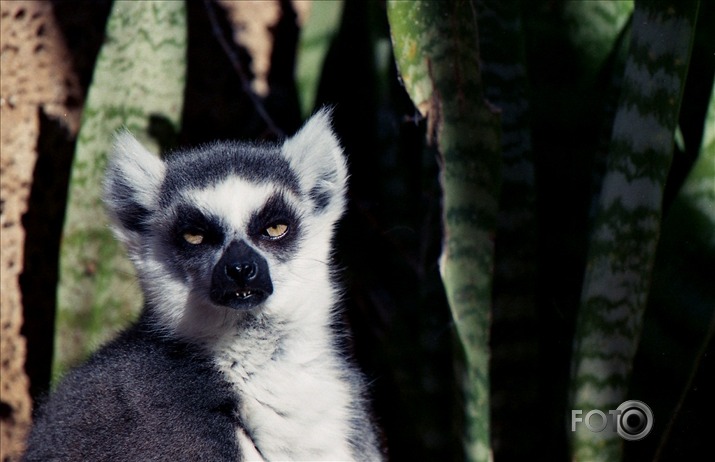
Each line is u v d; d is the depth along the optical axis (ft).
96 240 18.15
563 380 16.16
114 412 14.46
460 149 14.07
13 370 21.18
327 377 16.43
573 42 17.03
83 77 21.79
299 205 17.38
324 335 16.85
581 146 16.94
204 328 16.01
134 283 18.20
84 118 18.44
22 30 21.62
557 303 16.58
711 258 13.55
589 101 16.96
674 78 12.91
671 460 15.23
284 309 16.25
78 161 18.30
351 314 19.66
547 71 17.16
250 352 15.97
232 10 22.95
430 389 15.56
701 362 15.29
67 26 21.72
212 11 22.57
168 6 18.60
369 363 19.47
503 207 15.81
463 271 13.94
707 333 13.34
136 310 18.24
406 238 17.46
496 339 15.74
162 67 18.60
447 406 15.51
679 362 13.46
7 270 21.21
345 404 16.47
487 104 14.08
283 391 15.92
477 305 13.88
